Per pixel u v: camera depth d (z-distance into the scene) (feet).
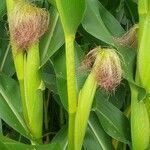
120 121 2.08
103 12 2.12
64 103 1.86
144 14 1.79
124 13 2.66
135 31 1.93
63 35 1.83
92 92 1.76
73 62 1.71
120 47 1.93
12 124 2.00
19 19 1.72
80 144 1.85
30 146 1.69
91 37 2.09
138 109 1.90
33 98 1.91
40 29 1.78
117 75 1.69
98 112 2.08
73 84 1.74
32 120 1.95
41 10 1.77
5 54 2.29
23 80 1.91
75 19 1.63
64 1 1.60
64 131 2.12
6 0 1.79
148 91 1.87
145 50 1.82
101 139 2.13
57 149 1.76
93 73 1.71
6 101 2.06
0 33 2.30
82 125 1.80
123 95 2.35
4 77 2.11
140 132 1.92
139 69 1.86
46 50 1.86
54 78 2.21
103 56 1.67
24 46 1.79
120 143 2.36
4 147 1.61
